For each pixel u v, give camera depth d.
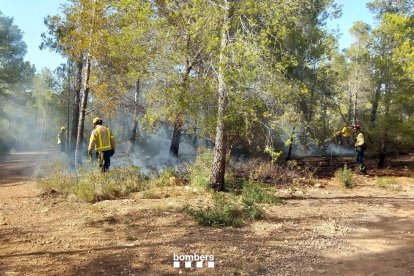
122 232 6.76
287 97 9.50
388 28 17.89
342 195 11.10
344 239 6.72
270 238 6.65
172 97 9.54
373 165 19.06
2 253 5.66
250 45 8.55
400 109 17.77
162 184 11.31
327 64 19.14
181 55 9.69
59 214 7.98
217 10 9.01
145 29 9.20
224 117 9.42
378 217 8.38
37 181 11.12
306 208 9.11
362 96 30.06
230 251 5.90
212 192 9.96
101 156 10.91
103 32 13.07
